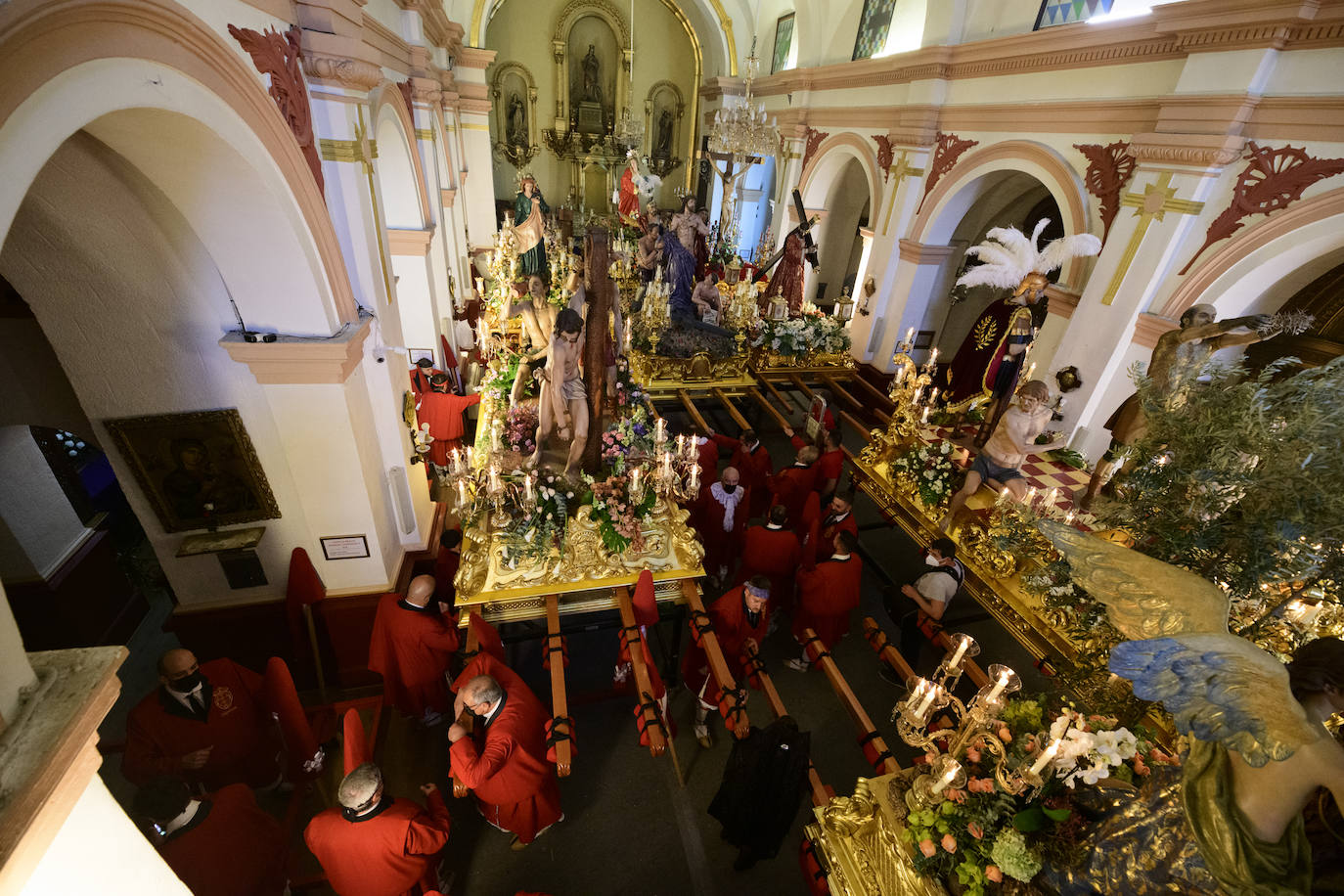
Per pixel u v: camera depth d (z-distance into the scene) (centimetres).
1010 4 859
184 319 378
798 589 581
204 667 405
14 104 164
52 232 321
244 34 319
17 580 495
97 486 626
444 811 371
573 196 2277
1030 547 519
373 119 525
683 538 583
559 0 1991
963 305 1262
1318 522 270
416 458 565
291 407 416
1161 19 621
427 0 792
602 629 592
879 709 559
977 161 915
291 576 480
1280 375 721
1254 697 198
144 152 288
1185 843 241
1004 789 303
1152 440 335
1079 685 391
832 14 1321
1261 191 577
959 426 783
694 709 555
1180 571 236
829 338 1167
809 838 381
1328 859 225
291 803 449
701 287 1207
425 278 793
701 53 2069
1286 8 514
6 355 423
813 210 1458
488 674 429
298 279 379
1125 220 697
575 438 611
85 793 173
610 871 427
